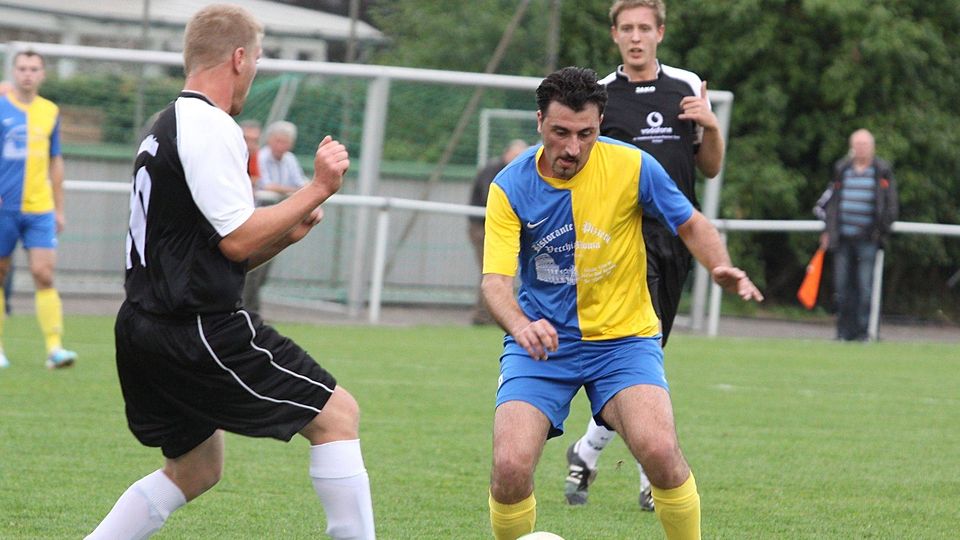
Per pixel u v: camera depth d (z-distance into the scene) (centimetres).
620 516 1490
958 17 5425
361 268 3831
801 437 2078
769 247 5272
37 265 2520
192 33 1045
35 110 2506
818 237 5166
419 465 1755
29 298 3941
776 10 5356
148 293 1030
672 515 1101
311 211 1027
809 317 4678
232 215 1003
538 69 4556
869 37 5209
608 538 1371
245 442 1906
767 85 5375
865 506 1556
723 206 5262
